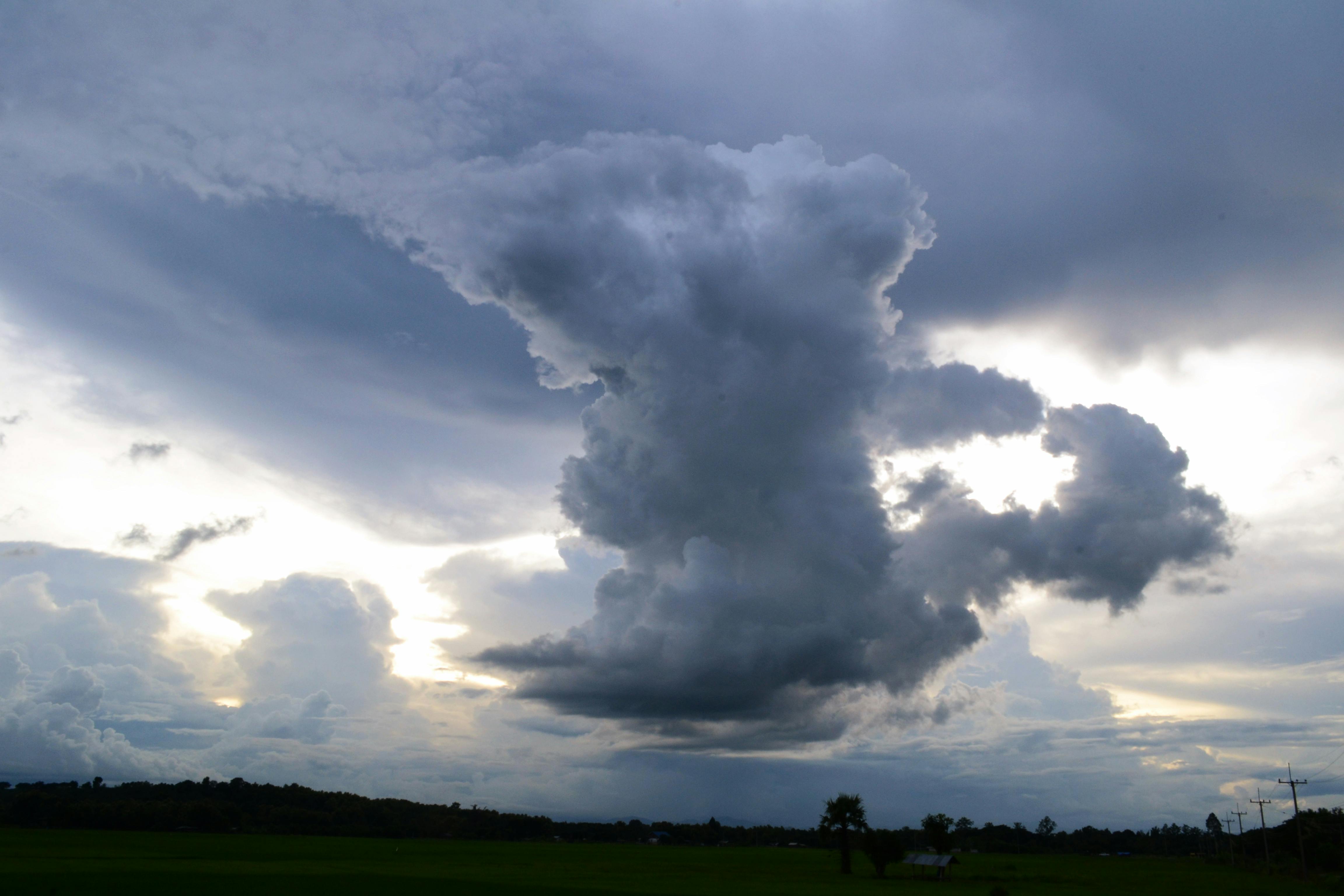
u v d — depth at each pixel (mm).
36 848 108125
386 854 133750
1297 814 106688
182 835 193250
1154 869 146625
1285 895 81562
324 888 65188
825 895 69562
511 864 114812
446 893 64062
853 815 109750
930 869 133250
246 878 72250
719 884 81250
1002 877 108875
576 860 133875
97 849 113688
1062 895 76250
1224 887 92875
